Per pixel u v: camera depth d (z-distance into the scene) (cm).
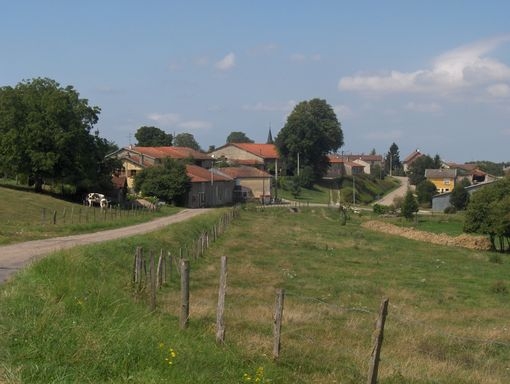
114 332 930
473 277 3372
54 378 747
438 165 16250
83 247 2241
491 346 1547
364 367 1102
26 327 908
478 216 5750
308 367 1080
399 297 2489
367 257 4156
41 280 1305
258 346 1146
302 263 3556
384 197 14188
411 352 1348
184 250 3362
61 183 7294
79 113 7319
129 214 6444
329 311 1906
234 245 4306
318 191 13262
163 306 1545
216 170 11381
